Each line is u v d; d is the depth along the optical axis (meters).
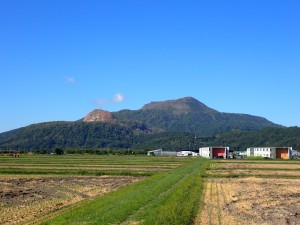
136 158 164.38
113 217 28.33
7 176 74.00
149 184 52.34
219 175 74.62
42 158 148.00
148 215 29.20
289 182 66.38
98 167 97.50
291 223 32.16
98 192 51.56
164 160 143.88
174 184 52.78
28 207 38.44
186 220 29.09
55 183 63.12
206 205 38.84
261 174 79.81
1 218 32.28
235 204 40.97
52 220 27.80
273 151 196.12
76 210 31.58
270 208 39.69
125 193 42.44
